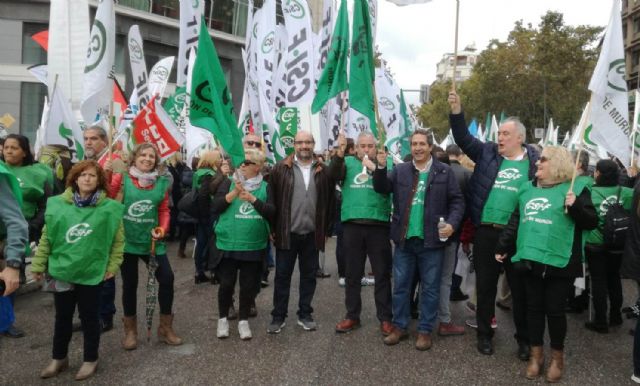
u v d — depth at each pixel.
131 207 4.79
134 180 4.87
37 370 4.40
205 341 5.14
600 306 5.64
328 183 5.46
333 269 8.91
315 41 10.40
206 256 7.59
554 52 27.81
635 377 4.29
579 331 5.71
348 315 5.52
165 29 25.27
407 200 5.08
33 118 23.19
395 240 5.09
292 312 6.21
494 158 5.00
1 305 3.32
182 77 8.98
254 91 8.64
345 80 5.96
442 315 5.44
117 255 4.28
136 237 4.83
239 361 4.64
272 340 5.20
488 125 16.38
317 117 8.71
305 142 5.37
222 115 5.20
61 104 6.68
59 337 4.27
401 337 5.29
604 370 4.57
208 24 27.06
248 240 5.09
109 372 4.36
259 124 8.59
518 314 4.78
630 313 6.26
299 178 5.40
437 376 4.38
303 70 8.54
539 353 4.39
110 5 5.96
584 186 4.25
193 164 10.84
